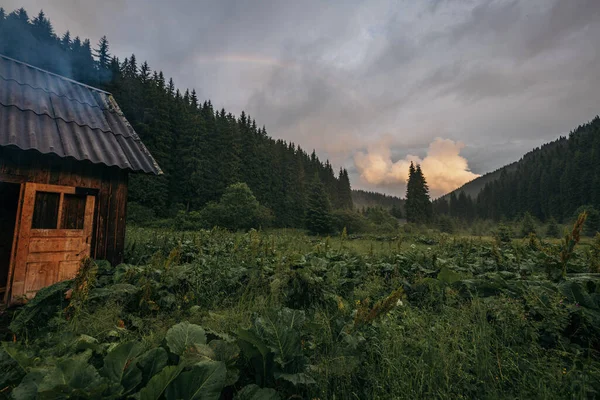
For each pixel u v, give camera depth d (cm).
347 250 919
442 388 226
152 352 224
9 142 502
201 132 5366
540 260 615
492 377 237
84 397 174
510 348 269
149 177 4106
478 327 320
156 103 4878
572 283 352
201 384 190
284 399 218
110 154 644
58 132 607
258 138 8444
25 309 359
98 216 630
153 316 396
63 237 565
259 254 735
